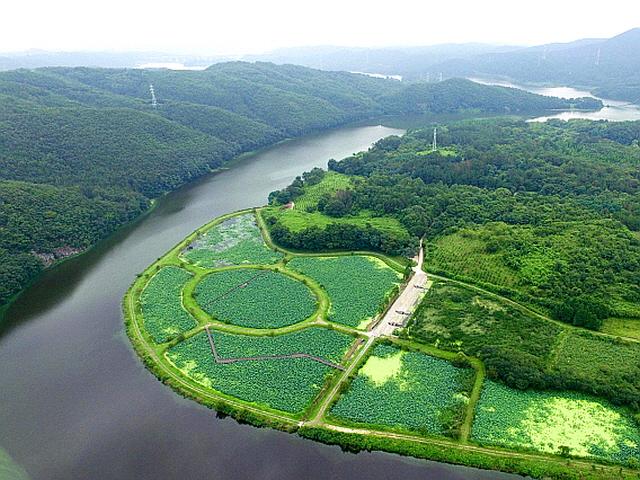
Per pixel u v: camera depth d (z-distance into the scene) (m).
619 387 104.81
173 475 91.81
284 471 91.94
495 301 141.88
